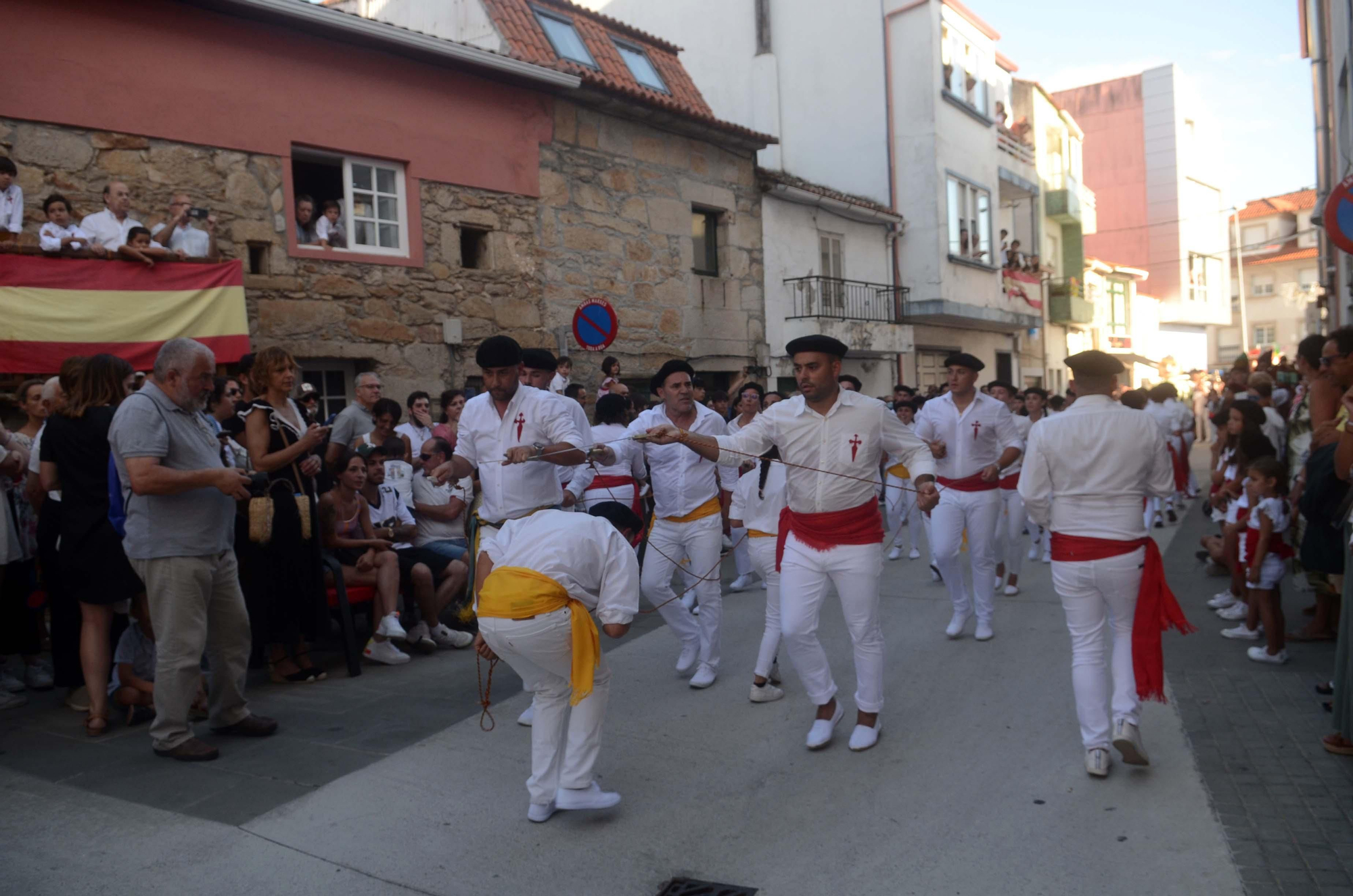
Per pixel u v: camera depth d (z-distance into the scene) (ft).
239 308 26.91
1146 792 13.21
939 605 25.73
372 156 33.01
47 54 25.45
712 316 47.67
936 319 68.49
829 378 14.71
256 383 18.80
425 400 27.50
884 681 18.98
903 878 11.13
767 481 17.63
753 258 50.75
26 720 17.33
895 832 12.33
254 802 13.47
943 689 18.31
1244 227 172.86
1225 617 22.98
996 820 12.57
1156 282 128.57
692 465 18.79
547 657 12.16
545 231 39.04
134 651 17.22
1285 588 26.71
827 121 67.51
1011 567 26.55
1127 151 130.00
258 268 30.22
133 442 14.14
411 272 34.06
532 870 11.55
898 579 29.58
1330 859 11.09
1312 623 20.84
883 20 65.57
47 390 19.16
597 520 12.67
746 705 17.74
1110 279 110.22
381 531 21.84
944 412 21.79
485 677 19.72
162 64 27.71
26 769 14.76
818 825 12.60
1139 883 10.80
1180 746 14.87
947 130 66.64
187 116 28.25
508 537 12.96
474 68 35.68
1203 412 92.48
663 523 19.03
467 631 23.81
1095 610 14.08
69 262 23.89
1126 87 129.70
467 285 36.01
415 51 33.58
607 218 41.78
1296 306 163.73
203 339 26.13
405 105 33.91
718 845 12.12
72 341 23.82
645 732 16.35
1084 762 14.39
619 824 12.75
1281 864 11.04
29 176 25.23
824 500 14.94
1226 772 13.78
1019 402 42.86
